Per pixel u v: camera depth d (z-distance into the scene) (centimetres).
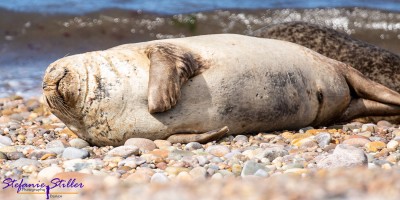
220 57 3073
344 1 7262
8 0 7181
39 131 3431
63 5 7056
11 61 5931
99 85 2947
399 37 6656
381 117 3572
